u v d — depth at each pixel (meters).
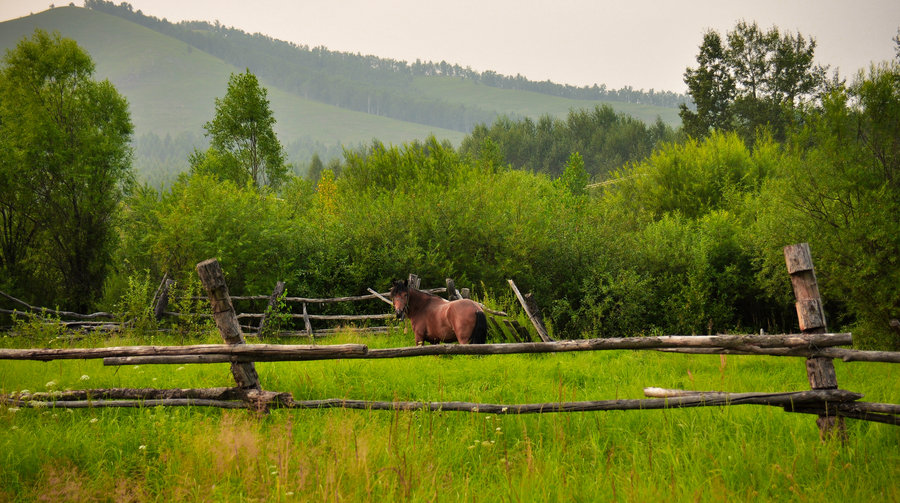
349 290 28.89
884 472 8.29
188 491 7.86
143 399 11.70
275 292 26.44
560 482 8.19
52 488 7.87
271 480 8.12
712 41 85.50
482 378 14.73
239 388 11.41
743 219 30.84
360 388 13.26
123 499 7.75
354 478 8.02
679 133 93.31
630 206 42.50
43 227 34.41
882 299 18.45
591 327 24.80
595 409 10.13
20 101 33.94
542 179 46.47
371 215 30.48
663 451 9.21
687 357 17.75
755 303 27.64
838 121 19.98
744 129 80.81
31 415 11.59
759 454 9.09
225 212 28.81
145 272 33.31
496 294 27.67
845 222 19.67
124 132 36.59
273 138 40.28
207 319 25.70
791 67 81.75
